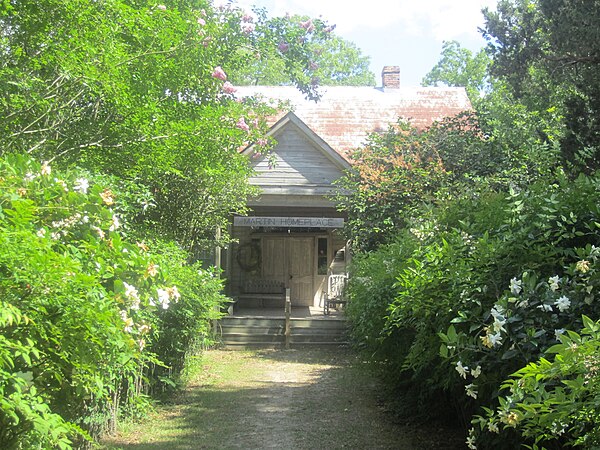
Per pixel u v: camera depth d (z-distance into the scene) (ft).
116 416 25.66
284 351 51.72
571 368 9.79
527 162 46.29
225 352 51.37
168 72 27.37
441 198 34.53
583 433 11.28
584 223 16.37
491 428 12.48
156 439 25.02
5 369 10.57
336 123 75.25
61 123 24.08
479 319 15.49
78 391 13.10
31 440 10.62
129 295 13.80
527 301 13.93
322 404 31.96
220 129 29.78
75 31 22.54
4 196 12.59
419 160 51.78
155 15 25.81
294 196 61.41
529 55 51.37
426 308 18.42
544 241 16.31
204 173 39.68
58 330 11.36
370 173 50.88
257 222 60.85
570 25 40.24
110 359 13.26
